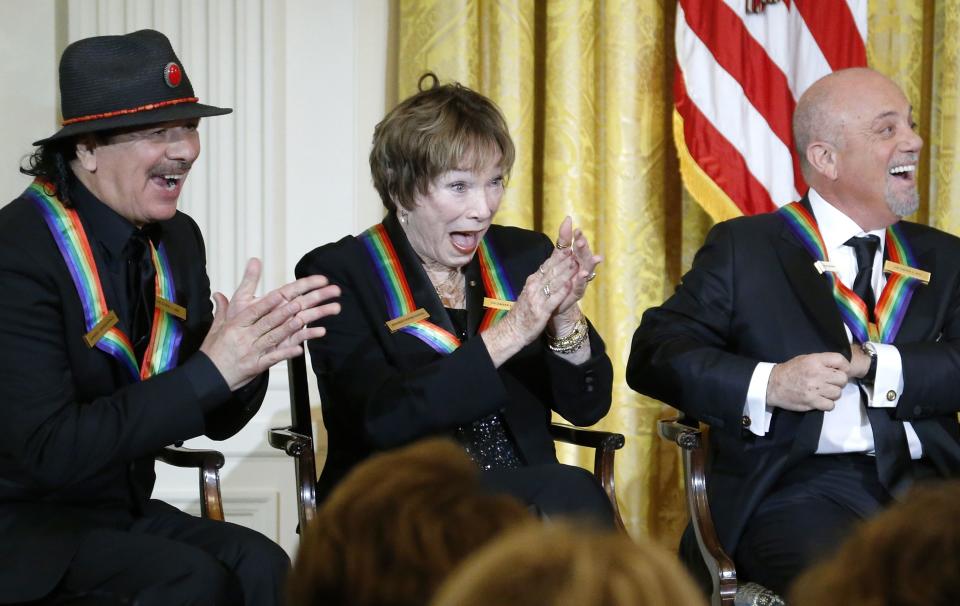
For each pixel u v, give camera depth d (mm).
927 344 5219
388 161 5016
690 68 7059
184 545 4195
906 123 5492
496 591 1272
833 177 5555
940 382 5121
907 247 5660
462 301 5242
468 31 7211
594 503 4527
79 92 4449
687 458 5113
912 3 7465
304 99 7543
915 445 5254
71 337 4387
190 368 4230
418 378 4691
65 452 4129
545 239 5516
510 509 1808
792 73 7055
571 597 1251
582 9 7309
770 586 4930
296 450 4805
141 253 4668
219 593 4094
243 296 4297
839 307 5414
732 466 5301
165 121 4477
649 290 7496
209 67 7320
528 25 7305
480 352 4672
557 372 5008
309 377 7477
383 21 7707
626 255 7391
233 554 4359
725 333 5539
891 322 5422
